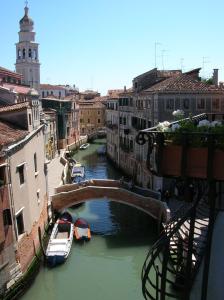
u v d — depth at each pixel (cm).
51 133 5253
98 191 2739
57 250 2144
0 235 1603
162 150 867
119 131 4778
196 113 3017
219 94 3003
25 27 6375
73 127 7075
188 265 983
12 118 2195
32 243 2028
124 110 4478
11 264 1709
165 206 2420
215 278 1135
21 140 1923
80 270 2131
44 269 2117
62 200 2775
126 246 2423
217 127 839
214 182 873
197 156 842
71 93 9625
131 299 1825
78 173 4222
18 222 1872
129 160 4222
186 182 904
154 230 2681
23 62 6384
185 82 3102
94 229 2706
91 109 8900
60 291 1909
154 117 3100
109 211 3114
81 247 2408
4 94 3447
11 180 1745
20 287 1767
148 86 3681
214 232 1171
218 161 826
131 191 2905
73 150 6638
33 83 6488
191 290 1198
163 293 1080
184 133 838
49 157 5031
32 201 2116
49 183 3584
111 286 1955
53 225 2683
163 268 1066
